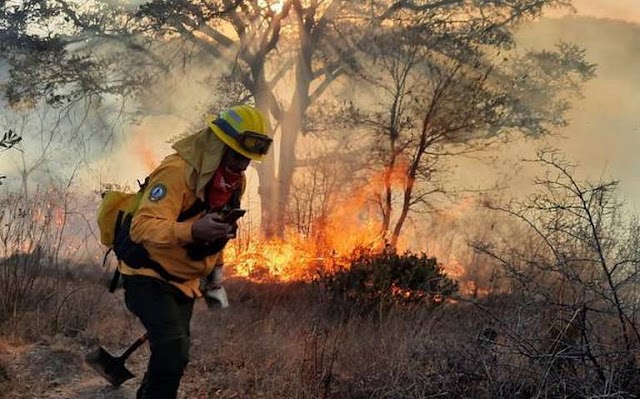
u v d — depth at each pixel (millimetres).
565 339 4398
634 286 4605
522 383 4312
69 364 5184
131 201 4105
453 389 4441
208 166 3820
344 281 7297
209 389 4961
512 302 5121
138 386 4965
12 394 4641
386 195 13680
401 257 7547
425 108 13516
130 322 6238
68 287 7078
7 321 5719
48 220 7590
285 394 4789
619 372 4207
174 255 3955
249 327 6352
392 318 6445
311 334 5578
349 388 4809
